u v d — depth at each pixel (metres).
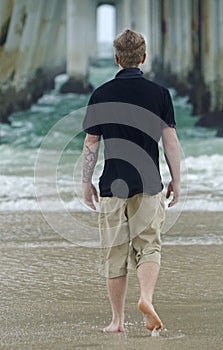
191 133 38.09
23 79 51.72
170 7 66.88
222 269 9.48
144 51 6.63
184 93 58.22
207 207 14.46
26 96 52.53
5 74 48.00
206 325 6.92
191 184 17.92
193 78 51.41
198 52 49.69
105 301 7.91
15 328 6.84
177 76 62.59
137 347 6.21
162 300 7.92
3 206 14.66
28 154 27.12
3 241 11.41
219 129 40.50
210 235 11.85
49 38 62.00
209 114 45.62
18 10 48.75
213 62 46.59
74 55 64.19
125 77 6.54
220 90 45.94
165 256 10.29
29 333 6.67
